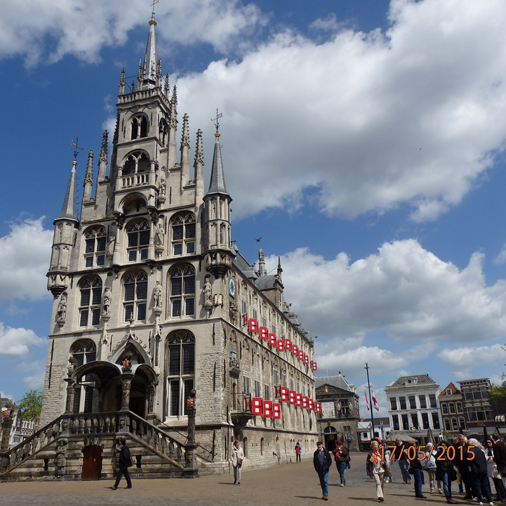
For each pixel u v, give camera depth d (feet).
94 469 101.60
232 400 131.54
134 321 133.80
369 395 274.36
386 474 92.84
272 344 179.93
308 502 61.31
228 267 131.95
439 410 355.36
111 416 105.70
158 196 144.46
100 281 142.72
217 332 126.00
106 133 159.33
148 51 171.94
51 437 109.19
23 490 80.84
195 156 146.10
